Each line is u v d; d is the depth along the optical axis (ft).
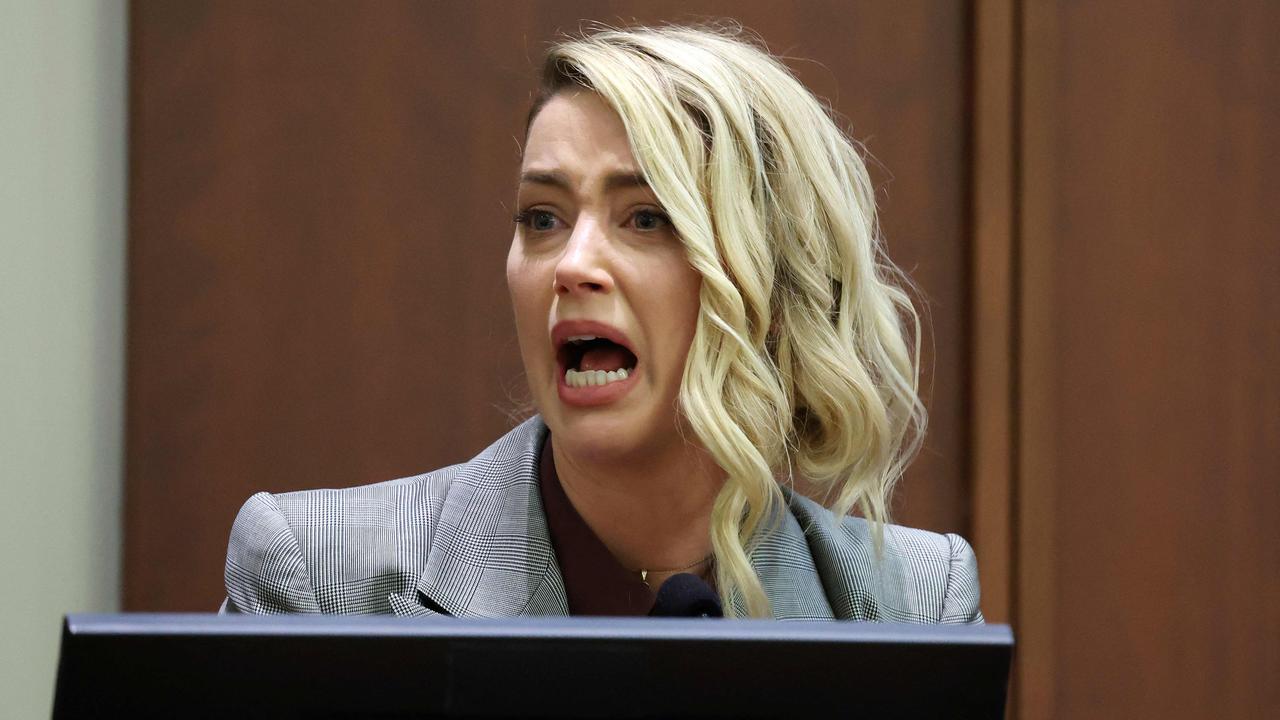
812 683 10.44
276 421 30.68
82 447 29.58
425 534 18.22
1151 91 32.24
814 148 18.24
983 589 31.76
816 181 18.17
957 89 32.09
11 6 28.48
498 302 31.09
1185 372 32.24
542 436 18.93
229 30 30.73
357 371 30.81
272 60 30.83
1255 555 32.37
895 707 10.49
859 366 18.22
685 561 18.01
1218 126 32.40
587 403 16.78
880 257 31.73
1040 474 31.83
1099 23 32.19
